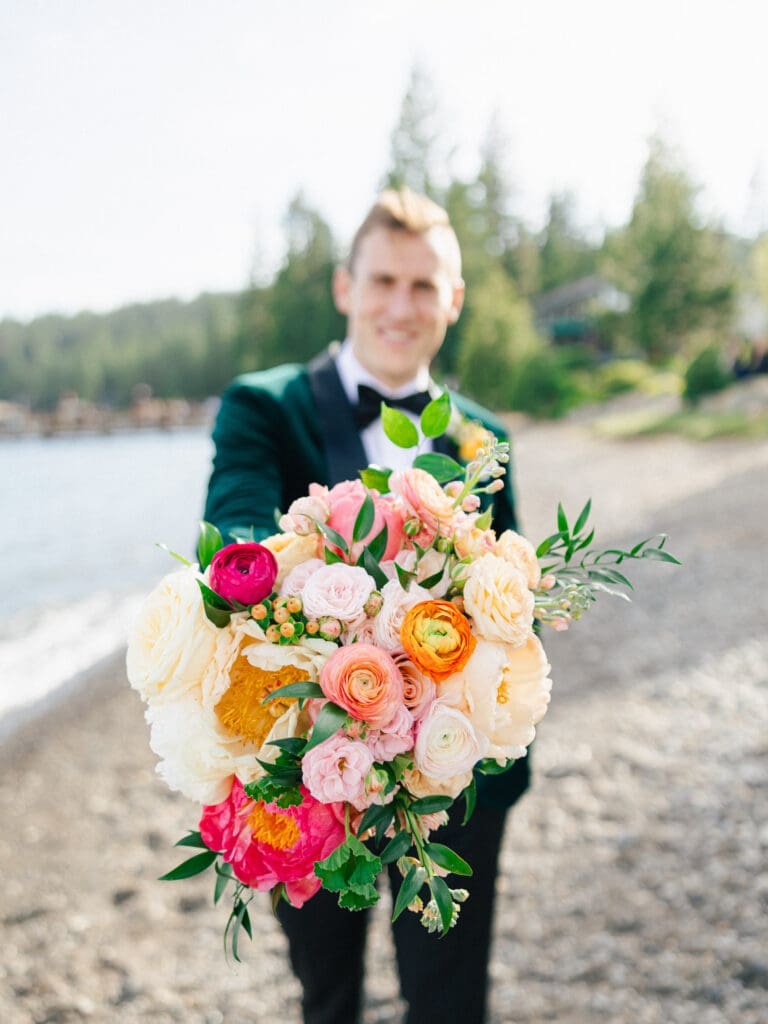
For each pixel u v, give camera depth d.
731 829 3.06
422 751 0.89
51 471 33.56
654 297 33.41
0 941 2.97
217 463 1.56
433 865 0.96
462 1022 1.46
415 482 1.03
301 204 48.78
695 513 10.24
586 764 3.74
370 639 0.95
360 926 1.56
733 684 4.56
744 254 52.50
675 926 2.59
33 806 4.24
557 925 2.66
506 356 32.22
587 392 31.66
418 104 40.28
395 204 1.64
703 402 22.59
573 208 65.75
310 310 48.16
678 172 32.81
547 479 15.40
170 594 0.93
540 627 1.11
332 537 0.98
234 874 1.00
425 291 1.64
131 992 2.60
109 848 3.66
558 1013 2.29
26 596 10.87
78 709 5.96
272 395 1.63
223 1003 2.51
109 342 96.56
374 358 1.67
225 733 0.93
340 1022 1.59
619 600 6.68
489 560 0.96
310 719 0.95
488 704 0.91
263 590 0.91
